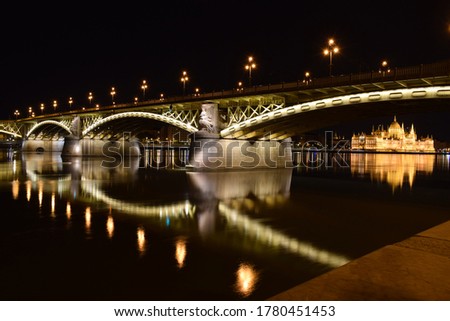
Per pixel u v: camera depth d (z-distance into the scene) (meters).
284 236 19.42
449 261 6.08
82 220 22.72
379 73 38.34
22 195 32.06
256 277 13.55
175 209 26.53
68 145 90.31
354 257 16.02
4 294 11.89
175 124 62.41
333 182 45.78
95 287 12.52
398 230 20.89
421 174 60.44
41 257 15.70
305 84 44.59
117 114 76.12
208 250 16.80
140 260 15.36
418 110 44.91
